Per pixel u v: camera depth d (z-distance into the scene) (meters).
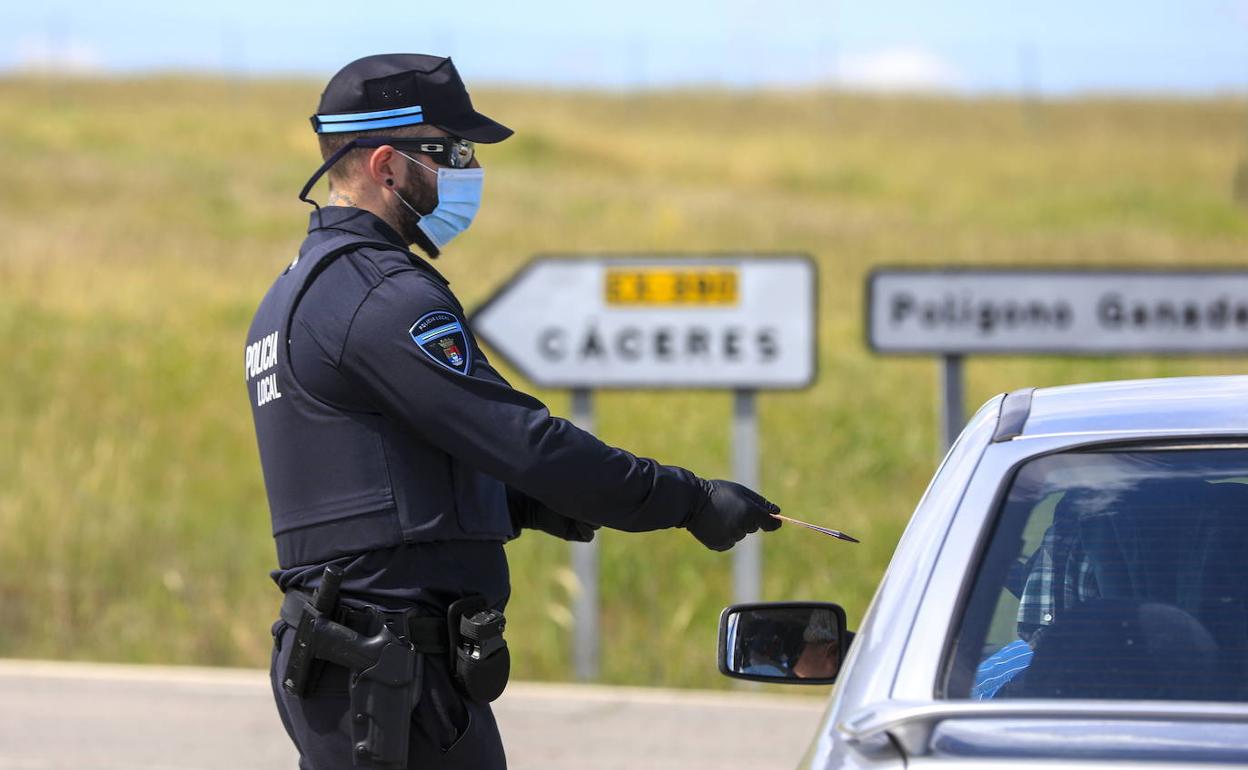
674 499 9.78
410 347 9.51
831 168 120.19
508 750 22.02
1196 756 6.52
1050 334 25.67
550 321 26.08
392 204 10.50
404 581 9.73
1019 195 109.88
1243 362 50.19
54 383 46.16
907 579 8.04
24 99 139.00
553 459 9.43
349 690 9.73
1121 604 8.15
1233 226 98.62
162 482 38.69
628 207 88.44
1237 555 8.16
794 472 37.78
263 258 67.12
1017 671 7.86
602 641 28.91
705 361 25.88
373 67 10.45
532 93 169.75
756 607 9.87
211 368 49.25
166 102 143.25
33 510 34.69
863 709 7.35
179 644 28.98
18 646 29.06
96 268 61.41
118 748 22.00
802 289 25.62
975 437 8.97
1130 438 8.62
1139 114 162.12
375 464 9.67
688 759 21.56
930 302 25.83
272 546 34.25
